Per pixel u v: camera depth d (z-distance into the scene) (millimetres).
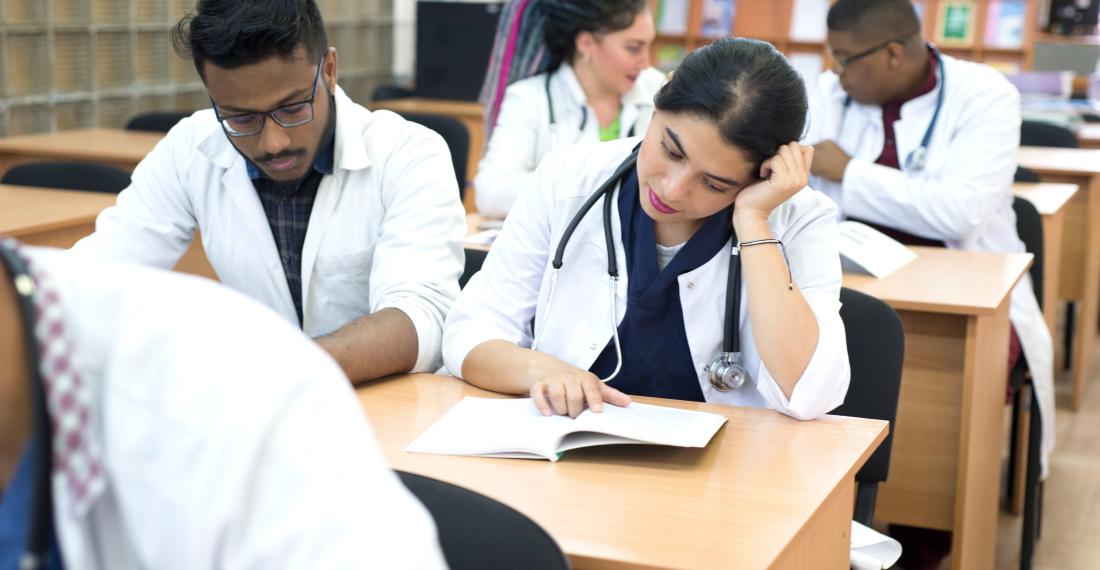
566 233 1617
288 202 1822
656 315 1605
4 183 3170
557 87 2961
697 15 6805
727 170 1433
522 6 3064
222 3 1520
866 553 1520
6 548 569
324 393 649
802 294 1556
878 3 2732
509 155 2924
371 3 6477
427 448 1353
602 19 2801
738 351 1594
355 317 1898
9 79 4445
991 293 2186
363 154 1796
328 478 631
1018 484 2863
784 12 6637
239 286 1889
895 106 2865
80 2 4680
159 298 635
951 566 2201
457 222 1852
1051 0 6504
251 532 619
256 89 1549
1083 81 5648
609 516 1183
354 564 621
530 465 1316
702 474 1303
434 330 1710
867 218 2822
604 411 1433
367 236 1846
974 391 2129
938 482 2195
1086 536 2766
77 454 580
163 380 615
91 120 4809
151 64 5098
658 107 1449
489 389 1592
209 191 1829
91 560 611
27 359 569
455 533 1093
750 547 1116
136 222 1853
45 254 645
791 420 1504
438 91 5918
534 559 1049
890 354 1780
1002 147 2744
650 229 1577
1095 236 3639
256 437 614
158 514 608
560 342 1668
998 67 6375
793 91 1437
